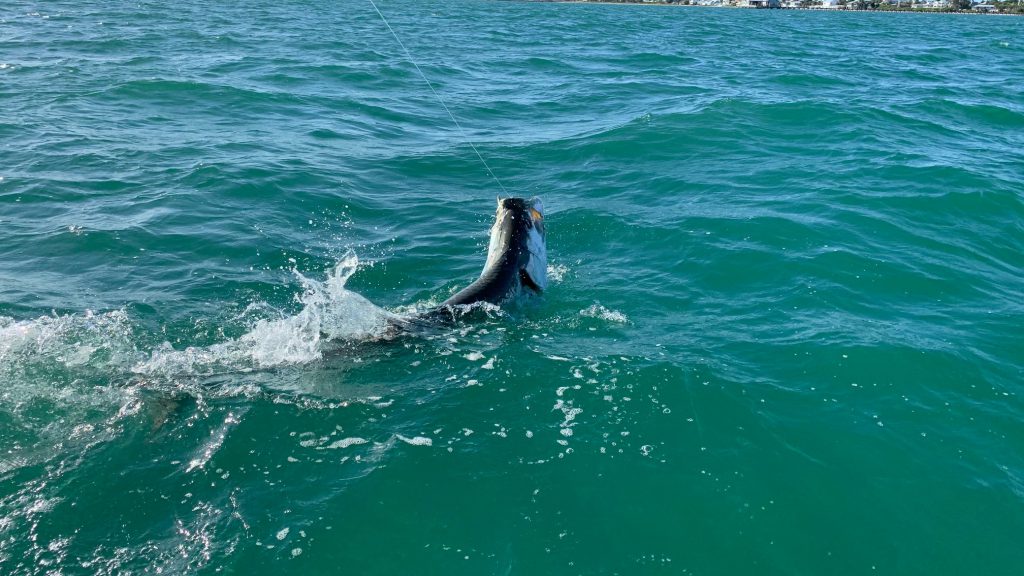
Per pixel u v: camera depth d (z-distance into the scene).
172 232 10.00
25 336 7.12
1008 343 7.30
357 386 6.42
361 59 26.41
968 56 34.72
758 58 31.08
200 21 37.66
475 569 4.62
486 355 6.93
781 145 14.62
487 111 18.83
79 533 4.84
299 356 6.81
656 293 8.41
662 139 14.97
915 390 6.47
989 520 5.13
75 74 20.36
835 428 5.96
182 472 5.38
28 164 12.62
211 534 4.85
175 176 12.27
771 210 10.79
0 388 6.24
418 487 5.25
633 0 126.25
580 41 37.72
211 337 7.36
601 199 11.73
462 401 6.21
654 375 6.55
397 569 4.62
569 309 8.05
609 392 6.33
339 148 14.66
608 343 7.23
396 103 19.36
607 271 9.09
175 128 15.61
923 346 7.10
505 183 12.77
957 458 5.69
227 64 23.61
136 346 7.07
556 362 6.81
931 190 11.65
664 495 5.23
